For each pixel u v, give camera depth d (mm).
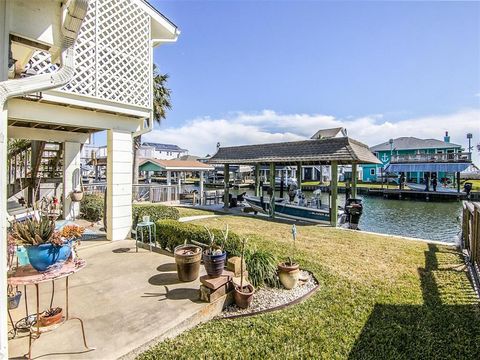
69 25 2186
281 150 11820
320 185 30469
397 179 31234
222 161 14008
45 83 2115
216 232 4750
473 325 3068
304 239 7340
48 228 2373
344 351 2572
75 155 8047
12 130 6750
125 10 5824
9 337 2479
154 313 2953
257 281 3898
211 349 2512
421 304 3545
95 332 2594
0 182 1866
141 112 6258
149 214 6977
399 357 2516
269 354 2484
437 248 6523
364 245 6742
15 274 2334
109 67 5535
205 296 3229
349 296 3738
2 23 2066
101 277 3945
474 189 23703
